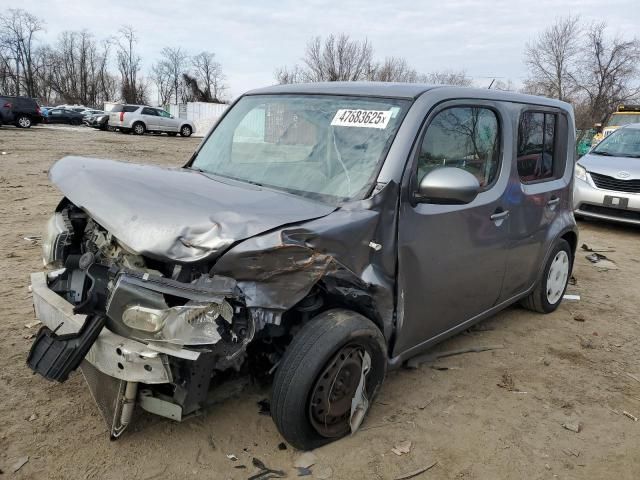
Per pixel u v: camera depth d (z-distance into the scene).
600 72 36.22
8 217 7.98
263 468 2.84
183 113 53.03
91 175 3.11
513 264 4.27
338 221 2.80
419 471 2.91
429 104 3.36
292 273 2.59
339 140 3.38
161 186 3.03
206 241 2.50
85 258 2.94
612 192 8.91
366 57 41.91
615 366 4.28
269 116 3.83
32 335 4.05
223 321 2.60
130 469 2.77
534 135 4.45
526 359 4.29
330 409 2.95
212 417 3.21
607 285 6.33
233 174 3.71
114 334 2.59
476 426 3.35
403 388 3.71
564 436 3.31
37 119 32.91
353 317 2.91
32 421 3.08
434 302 3.49
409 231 3.15
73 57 85.44
